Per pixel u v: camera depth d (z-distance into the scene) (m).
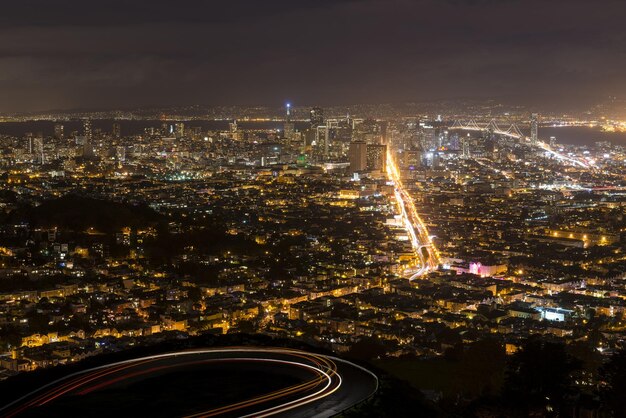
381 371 186.00
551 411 180.88
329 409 155.50
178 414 151.00
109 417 150.88
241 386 170.00
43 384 174.50
